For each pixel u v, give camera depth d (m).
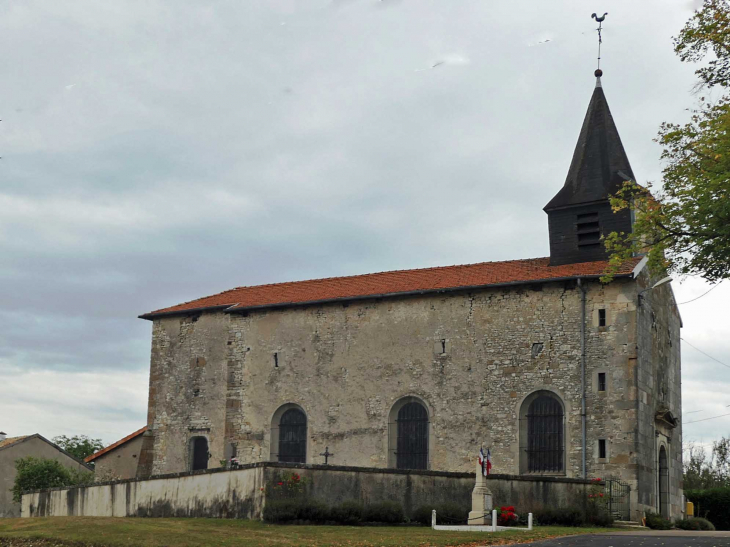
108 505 29.73
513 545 19.42
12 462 50.72
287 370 37.59
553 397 32.53
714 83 24.14
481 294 34.44
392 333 35.72
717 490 42.69
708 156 23.84
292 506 23.39
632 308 31.88
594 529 25.11
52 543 21.09
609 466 30.97
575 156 36.31
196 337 40.31
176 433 39.69
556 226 35.41
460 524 24.88
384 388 35.34
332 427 36.03
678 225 24.09
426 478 26.08
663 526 30.11
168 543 19.84
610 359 31.81
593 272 32.84
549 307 33.16
